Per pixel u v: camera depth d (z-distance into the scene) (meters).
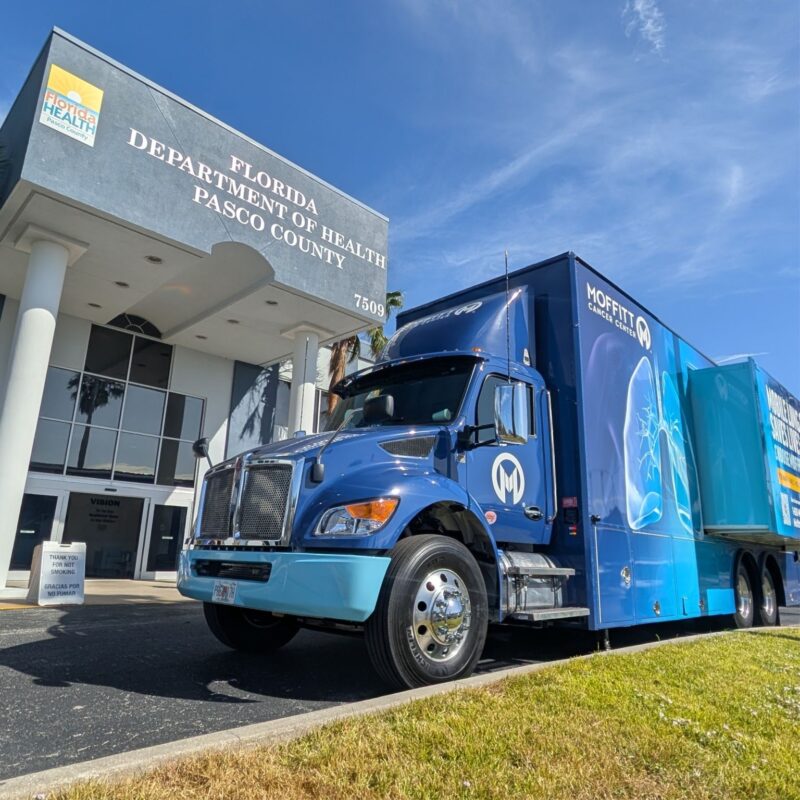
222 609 5.68
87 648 5.90
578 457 6.05
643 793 2.66
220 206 12.51
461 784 2.61
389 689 4.58
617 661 4.98
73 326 15.73
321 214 14.47
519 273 7.02
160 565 16.34
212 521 5.01
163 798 2.35
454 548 4.60
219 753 2.79
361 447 4.75
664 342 8.38
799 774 2.96
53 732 3.40
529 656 6.23
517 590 5.24
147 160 11.52
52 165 10.32
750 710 3.94
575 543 5.87
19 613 8.70
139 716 3.75
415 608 4.25
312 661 5.60
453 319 6.37
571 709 3.63
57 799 2.29
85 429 15.59
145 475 16.45
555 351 6.49
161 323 16.89
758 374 8.66
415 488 4.50
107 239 11.83
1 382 14.03
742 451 8.43
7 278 13.45
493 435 5.52
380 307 15.45
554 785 2.66
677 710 3.79
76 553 10.65
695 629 9.09
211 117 12.60
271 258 13.25
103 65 11.15
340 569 4.00
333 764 2.73
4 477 11.03
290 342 17.06
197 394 17.77
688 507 8.05
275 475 4.55
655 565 6.89
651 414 7.53
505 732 3.18
